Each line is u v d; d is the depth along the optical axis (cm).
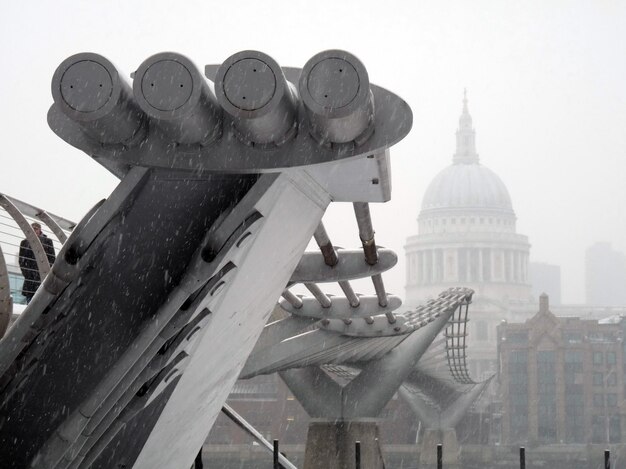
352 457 4553
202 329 1005
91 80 758
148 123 830
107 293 905
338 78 766
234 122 809
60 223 1491
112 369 892
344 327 3459
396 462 12075
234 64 773
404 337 4269
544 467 12006
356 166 983
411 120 824
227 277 958
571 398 13962
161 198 899
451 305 4762
